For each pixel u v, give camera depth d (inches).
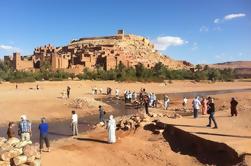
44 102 1568.7
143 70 4185.5
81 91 2476.6
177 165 618.5
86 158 665.0
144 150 711.1
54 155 665.6
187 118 930.1
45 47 6643.7
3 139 586.6
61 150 710.5
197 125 794.8
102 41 7519.7
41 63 4426.7
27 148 556.4
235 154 561.6
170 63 7199.8
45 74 3565.5
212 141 627.8
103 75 3786.9
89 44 6983.3
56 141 815.7
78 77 3745.1
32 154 555.2
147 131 834.8
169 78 4411.9
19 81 3068.4
